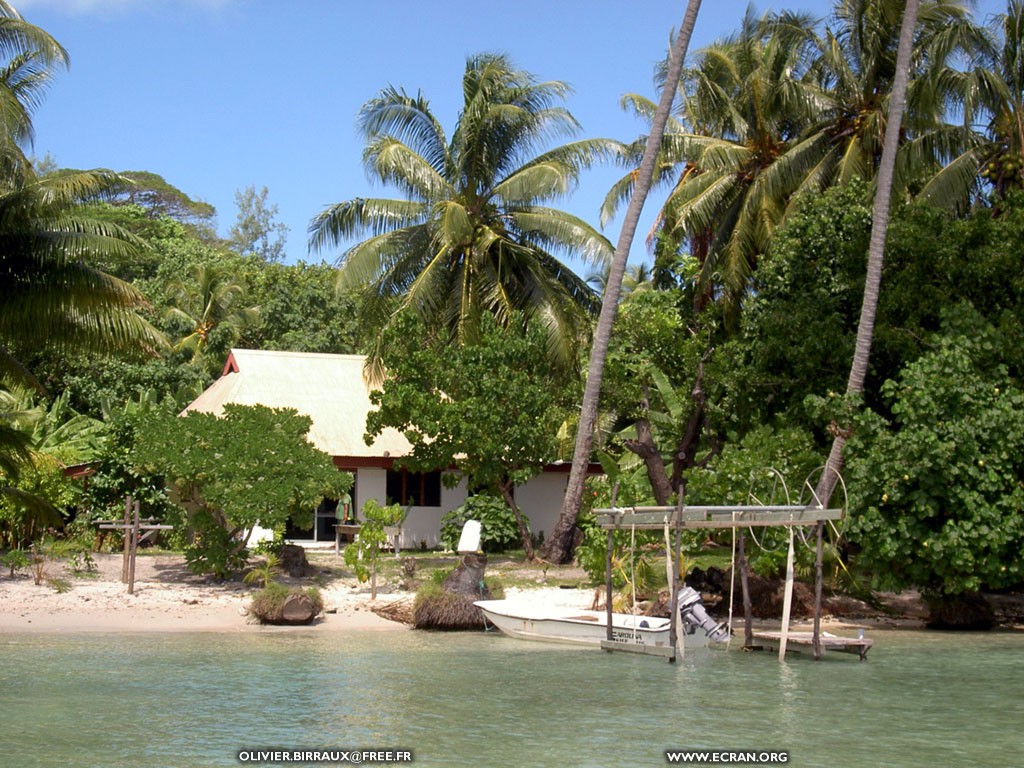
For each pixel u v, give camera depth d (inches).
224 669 585.0
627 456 1364.4
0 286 843.4
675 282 1198.3
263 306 1940.2
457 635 729.6
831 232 895.1
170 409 1310.3
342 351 1926.7
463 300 1162.0
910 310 842.8
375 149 1163.9
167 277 2062.0
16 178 823.7
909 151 1019.9
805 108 1121.4
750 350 924.6
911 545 729.0
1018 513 717.9
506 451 1026.7
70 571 924.0
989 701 517.0
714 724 464.4
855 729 456.8
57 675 564.1
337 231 1179.3
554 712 486.0
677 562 641.6
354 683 549.0
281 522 859.4
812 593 833.5
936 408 725.3
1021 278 820.6
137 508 851.4
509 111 1153.4
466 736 438.0
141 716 469.1
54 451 1161.4
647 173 971.9
